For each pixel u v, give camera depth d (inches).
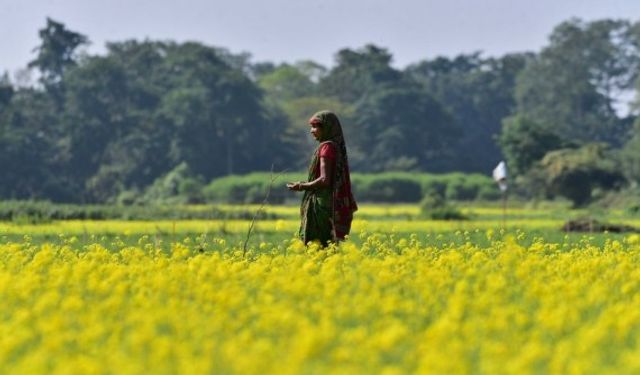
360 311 1133.7
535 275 1421.0
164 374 895.1
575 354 964.6
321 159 1802.4
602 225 3698.3
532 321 1131.3
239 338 1003.3
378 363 930.1
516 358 930.1
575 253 1813.5
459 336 1043.9
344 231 1815.9
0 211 5068.9
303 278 1317.7
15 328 1066.7
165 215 5260.8
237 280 1366.9
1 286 1274.6
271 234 2974.9
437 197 5792.3
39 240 2689.5
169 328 1080.8
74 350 993.5
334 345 990.4
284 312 1106.1
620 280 1405.0
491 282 1279.5
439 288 1301.7
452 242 2158.0
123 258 1754.4
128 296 1295.5
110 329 1072.8
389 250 1863.9
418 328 1090.7
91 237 2613.2
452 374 885.2
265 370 888.9
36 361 910.4
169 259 1669.5
